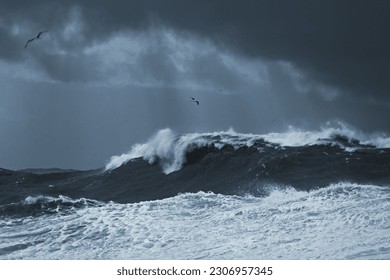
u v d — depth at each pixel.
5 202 66.50
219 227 47.78
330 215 47.75
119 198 65.88
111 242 45.97
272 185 60.75
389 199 50.81
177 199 57.19
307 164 65.62
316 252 40.19
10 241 47.91
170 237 46.19
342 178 60.81
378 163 65.31
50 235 48.78
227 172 67.88
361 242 41.16
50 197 61.19
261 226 47.09
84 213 54.53
